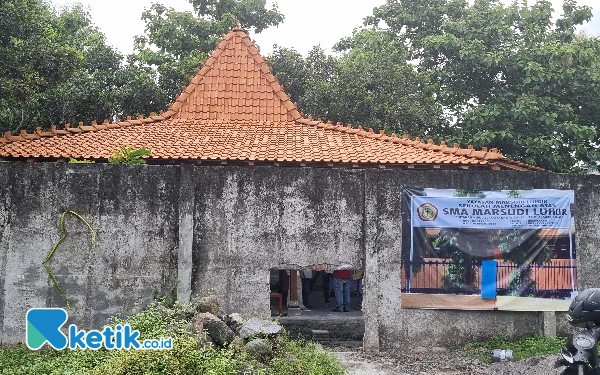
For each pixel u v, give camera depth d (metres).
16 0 15.55
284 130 13.57
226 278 10.57
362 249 10.73
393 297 10.63
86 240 10.52
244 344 8.56
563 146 19.91
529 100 19.16
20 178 10.53
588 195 10.77
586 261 10.68
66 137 12.69
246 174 10.74
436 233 10.70
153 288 10.50
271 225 10.69
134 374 7.19
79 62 17.64
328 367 8.72
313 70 22.42
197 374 7.26
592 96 19.97
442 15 23.61
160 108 21.03
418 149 12.37
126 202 10.61
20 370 8.41
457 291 10.62
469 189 10.72
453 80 21.39
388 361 9.89
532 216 10.67
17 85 15.27
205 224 10.64
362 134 13.33
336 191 10.78
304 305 15.47
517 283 10.61
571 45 20.14
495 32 20.69
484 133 19.09
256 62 15.20
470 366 9.53
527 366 9.05
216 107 14.52
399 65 20.97
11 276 10.39
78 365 8.12
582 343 6.66
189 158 11.11
